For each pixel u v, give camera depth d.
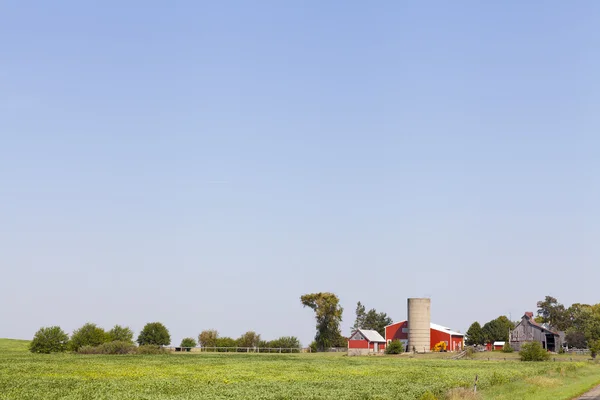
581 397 44.19
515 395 43.28
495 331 192.75
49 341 115.12
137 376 63.69
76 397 44.28
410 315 141.25
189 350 141.00
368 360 106.50
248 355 120.75
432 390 47.22
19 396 44.44
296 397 45.16
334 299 150.12
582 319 187.38
